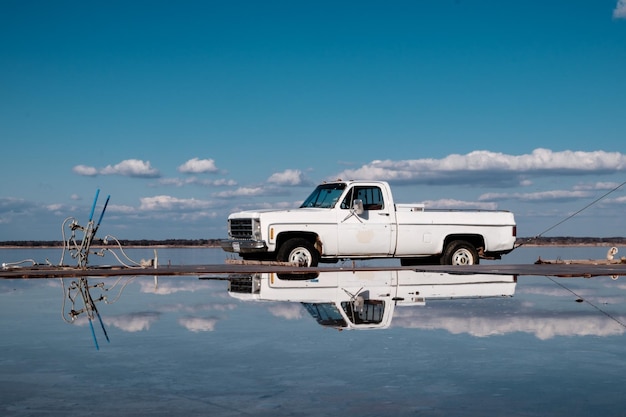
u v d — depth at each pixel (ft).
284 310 19.66
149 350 13.04
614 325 16.40
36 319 17.99
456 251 48.78
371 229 46.62
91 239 43.75
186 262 72.49
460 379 10.48
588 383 10.23
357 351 12.85
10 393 9.67
